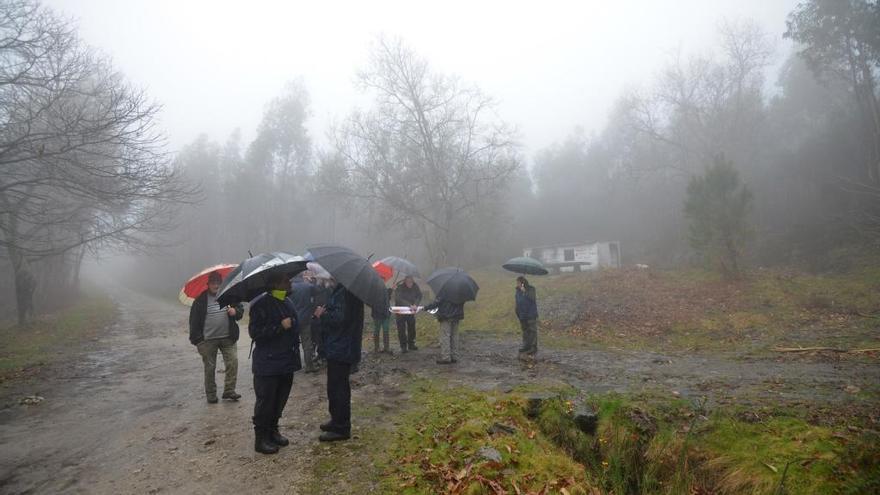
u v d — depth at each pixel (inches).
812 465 164.1
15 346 519.8
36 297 1090.1
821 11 944.9
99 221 733.9
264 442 185.6
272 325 183.9
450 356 359.9
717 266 664.4
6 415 256.4
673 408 229.6
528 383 284.7
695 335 456.1
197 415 242.5
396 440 196.2
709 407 231.0
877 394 243.6
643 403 237.3
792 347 376.8
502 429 201.0
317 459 179.5
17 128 511.5
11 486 167.8
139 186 532.1
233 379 270.8
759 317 479.2
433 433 201.2
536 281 796.0
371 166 1130.0
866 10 885.8
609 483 179.6
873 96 952.3
